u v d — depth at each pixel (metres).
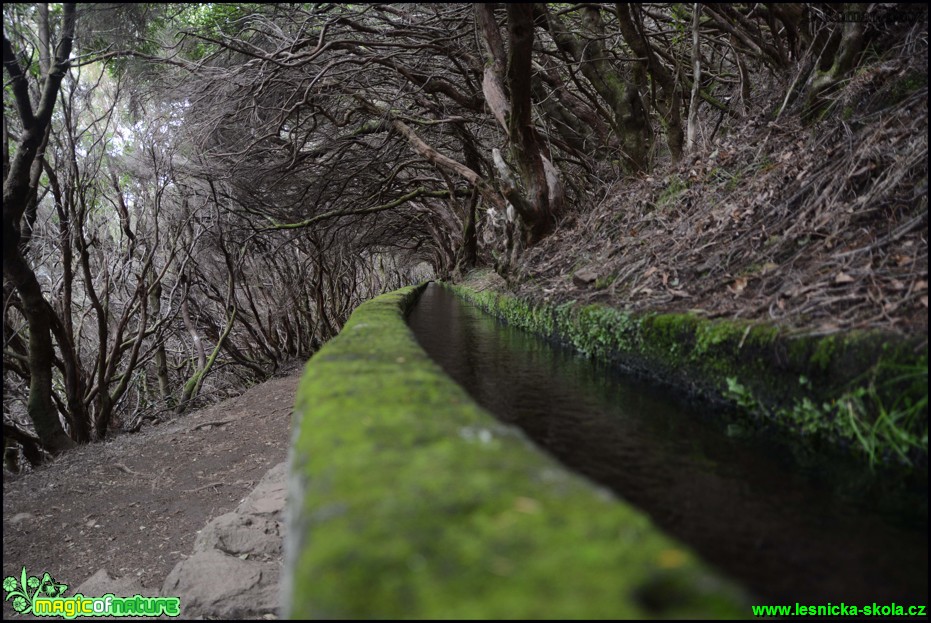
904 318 2.31
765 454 2.35
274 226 13.28
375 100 13.24
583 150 10.79
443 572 0.88
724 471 2.19
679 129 7.88
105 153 9.23
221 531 3.74
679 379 3.36
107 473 6.16
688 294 3.98
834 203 3.68
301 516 1.23
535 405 3.10
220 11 9.38
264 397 9.55
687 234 5.07
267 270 15.91
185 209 10.77
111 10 6.75
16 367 7.92
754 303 3.23
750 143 5.98
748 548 1.67
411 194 14.98
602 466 2.25
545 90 10.13
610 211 7.66
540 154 8.69
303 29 9.09
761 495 1.99
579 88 9.55
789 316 2.85
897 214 3.21
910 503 1.90
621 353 4.00
